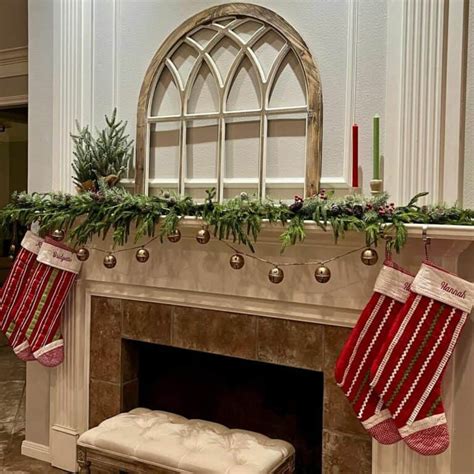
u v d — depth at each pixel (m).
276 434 2.48
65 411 2.73
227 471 1.92
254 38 2.35
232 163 2.40
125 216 2.29
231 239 2.23
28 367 2.90
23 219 2.61
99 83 2.72
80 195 2.48
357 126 2.08
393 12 2.03
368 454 2.05
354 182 2.05
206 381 2.64
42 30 2.81
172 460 2.03
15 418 3.42
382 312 1.88
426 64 1.94
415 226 1.79
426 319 1.80
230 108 2.40
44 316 2.61
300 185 2.24
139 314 2.53
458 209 1.80
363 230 1.83
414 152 1.97
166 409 2.73
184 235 2.32
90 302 2.66
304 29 2.24
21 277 2.68
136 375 2.68
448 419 1.88
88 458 2.20
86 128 2.63
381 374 1.83
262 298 2.20
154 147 2.59
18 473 2.70
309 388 2.41
